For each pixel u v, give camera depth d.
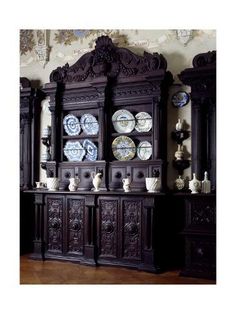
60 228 5.14
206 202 4.22
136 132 5.11
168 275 4.36
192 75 4.69
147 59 4.97
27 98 5.76
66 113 5.66
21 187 5.77
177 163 4.81
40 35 5.84
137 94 5.04
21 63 5.99
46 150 5.71
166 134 4.98
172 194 4.38
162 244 4.67
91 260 4.82
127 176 5.08
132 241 4.66
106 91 5.16
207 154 4.77
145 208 4.53
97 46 5.26
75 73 5.43
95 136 5.34
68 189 5.43
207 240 4.18
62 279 4.23
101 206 4.86
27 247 5.61
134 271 4.54
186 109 4.92
